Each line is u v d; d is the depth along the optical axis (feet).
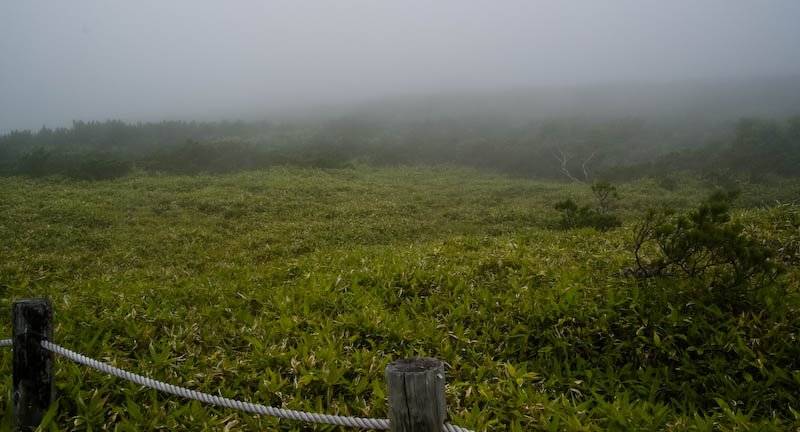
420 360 7.22
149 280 29.66
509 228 52.06
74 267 35.86
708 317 16.92
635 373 15.48
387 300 21.34
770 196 72.69
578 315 17.62
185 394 9.36
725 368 15.06
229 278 27.40
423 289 22.12
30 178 80.79
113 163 85.05
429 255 27.58
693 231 18.25
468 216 58.70
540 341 17.29
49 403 11.01
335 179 87.04
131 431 11.35
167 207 59.31
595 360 16.22
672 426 11.59
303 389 13.44
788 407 13.29
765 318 16.52
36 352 10.69
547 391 14.78
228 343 17.06
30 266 34.12
